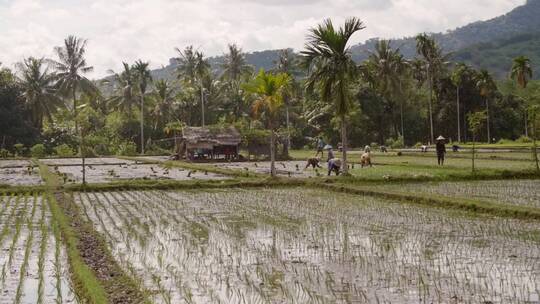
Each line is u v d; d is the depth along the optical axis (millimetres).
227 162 50312
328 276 10453
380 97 82438
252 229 15625
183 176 34312
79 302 9102
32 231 15547
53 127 76312
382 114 82188
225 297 9320
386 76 74438
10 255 12500
